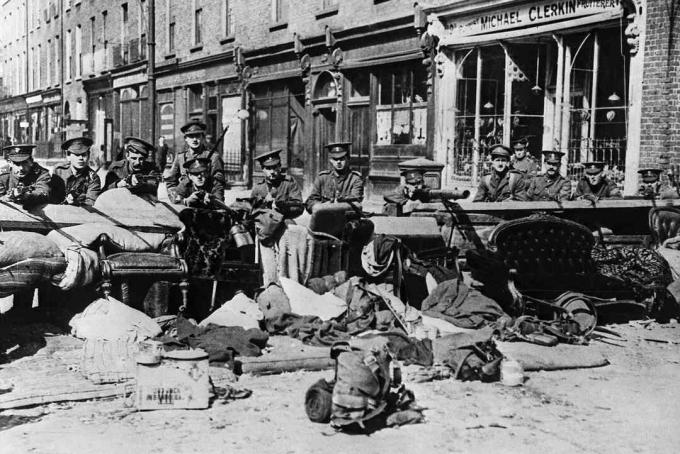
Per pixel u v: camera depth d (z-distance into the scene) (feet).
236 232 27.09
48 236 25.34
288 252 27.96
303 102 75.36
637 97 41.75
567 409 19.29
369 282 28.35
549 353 23.85
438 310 26.43
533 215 28.96
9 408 18.24
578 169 45.83
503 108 51.65
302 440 16.75
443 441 16.90
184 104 97.71
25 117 176.14
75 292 25.36
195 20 93.97
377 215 31.40
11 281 23.31
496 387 21.03
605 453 16.48
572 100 47.03
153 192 29.27
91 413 18.20
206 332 23.65
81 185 30.83
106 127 115.85
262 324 25.67
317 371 22.08
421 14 56.03
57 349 22.75
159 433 16.99
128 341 23.22
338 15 66.90
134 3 111.14
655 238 32.48
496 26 50.78
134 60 110.22
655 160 41.01
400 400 18.20
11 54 189.88
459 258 29.43
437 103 55.98
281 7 76.48
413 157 58.85
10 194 26.16
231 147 86.28
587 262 29.12
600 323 29.48
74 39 139.54
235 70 84.58
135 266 25.32
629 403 19.84
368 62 63.05
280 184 31.71
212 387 19.54
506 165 35.94
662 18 40.50
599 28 44.62
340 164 32.17
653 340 26.78
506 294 27.86
